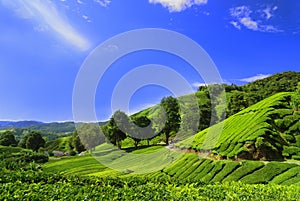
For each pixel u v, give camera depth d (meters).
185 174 45.06
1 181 13.76
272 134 49.31
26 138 107.31
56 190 12.59
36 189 12.60
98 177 16.41
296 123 53.53
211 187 16.53
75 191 13.09
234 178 38.56
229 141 50.62
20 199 11.14
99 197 12.53
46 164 65.62
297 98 58.62
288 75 132.38
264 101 66.62
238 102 92.75
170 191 14.48
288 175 34.59
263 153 45.50
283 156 45.81
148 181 16.70
